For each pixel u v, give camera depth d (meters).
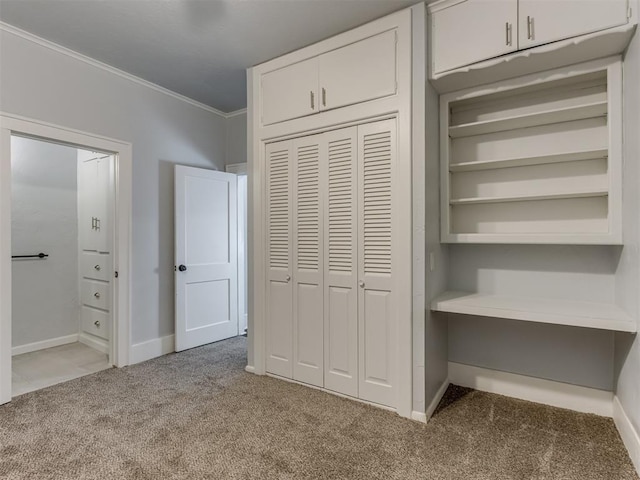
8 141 2.39
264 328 2.87
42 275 3.66
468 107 2.57
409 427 2.07
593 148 2.19
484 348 2.60
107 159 3.44
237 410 2.27
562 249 2.32
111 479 1.63
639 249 1.65
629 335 1.84
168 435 1.98
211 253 3.78
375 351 2.33
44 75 2.57
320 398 2.44
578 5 1.79
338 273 2.48
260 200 2.87
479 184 2.54
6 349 2.38
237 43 2.57
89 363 3.19
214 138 3.92
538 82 2.12
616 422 2.07
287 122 2.70
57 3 2.14
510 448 1.86
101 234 3.55
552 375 2.36
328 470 1.69
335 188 2.49
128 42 2.57
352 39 2.37
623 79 1.90
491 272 2.55
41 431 2.03
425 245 2.14
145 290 3.27
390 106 2.22
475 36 2.04
